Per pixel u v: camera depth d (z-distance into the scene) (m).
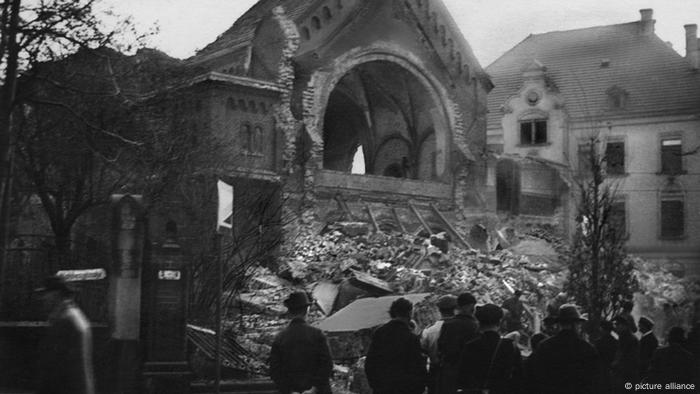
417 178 49.56
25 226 30.48
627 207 55.53
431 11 47.31
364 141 52.03
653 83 57.88
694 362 11.80
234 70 43.62
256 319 24.58
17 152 24.33
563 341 9.64
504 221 52.12
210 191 24.00
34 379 14.35
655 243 52.12
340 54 43.28
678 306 35.62
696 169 54.94
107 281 15.55
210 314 19.55
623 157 56.91
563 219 52.47
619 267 20.09
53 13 21.08
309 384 10.55
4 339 14.56
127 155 26.03
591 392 9.52
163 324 14.48
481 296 31.92
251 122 38.62
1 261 17.28
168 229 15.11
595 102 58.66
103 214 25.70
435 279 32.88
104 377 14.22
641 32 60.66
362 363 19.17
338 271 32.97
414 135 49.91
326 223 39.91
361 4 44.22
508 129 60.16
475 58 48.97
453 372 10.95
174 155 26.64
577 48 62.34
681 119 55.94
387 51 45.41
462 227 47.16
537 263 41.53
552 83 59.25
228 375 16.52
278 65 40.97
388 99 49.94
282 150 39.44
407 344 10.63
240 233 25.14
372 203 43.53
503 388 10.16
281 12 41.78
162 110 28.14
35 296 19.00
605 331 13.18
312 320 28.33
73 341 7.98
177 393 14.31
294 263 33.97
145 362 14.35
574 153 58.28
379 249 36.53
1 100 18.11
